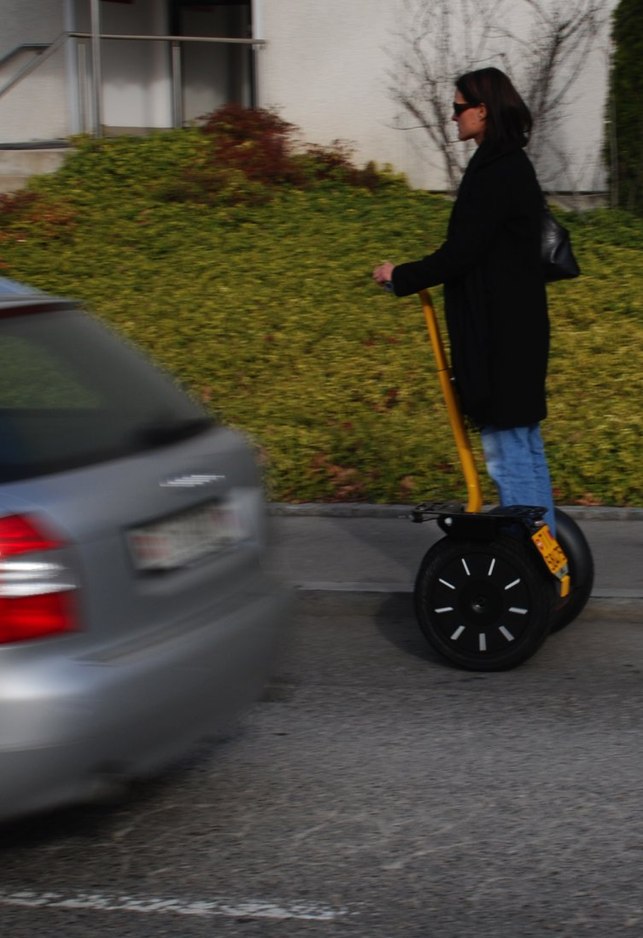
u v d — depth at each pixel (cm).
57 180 2114
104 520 587
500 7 2100
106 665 575
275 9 2211
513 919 583
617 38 1989
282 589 692
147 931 577
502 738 797
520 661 902
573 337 1600
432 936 570
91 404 646
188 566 630
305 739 798
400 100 2122
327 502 1316
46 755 555
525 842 658
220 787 727
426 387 1514
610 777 736
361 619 1056
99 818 689
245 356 1609
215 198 2036
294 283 1784
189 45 2395
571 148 2117
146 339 1659
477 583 899
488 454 923
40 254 1903
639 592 1038
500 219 877
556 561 905
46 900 605
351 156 2186
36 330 661
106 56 2355
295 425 1450
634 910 590
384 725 821
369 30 2180
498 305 889
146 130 2297
